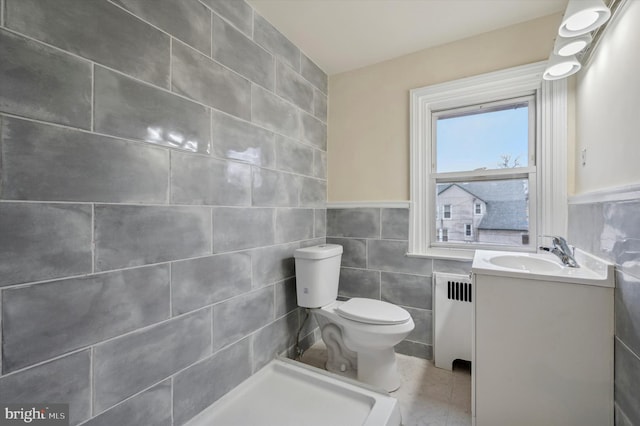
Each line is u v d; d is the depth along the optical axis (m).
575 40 1.17
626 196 0.99
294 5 1.62
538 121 1.77
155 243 1.11
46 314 0.82
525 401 1.22
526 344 1.22
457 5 1.63
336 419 1.24
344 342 1.76
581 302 1.14
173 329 1.17
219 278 1.39
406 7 1.65
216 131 1.38
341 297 2.32
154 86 1.10
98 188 0.94
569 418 1.16
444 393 1.64
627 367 0.99
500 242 1.93
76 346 0.88
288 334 1.90
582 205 1.43
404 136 2.15
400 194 2.16
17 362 0.77
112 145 0.97
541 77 1.74
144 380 1.07
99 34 0.94
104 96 0.95
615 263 1.08
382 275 2.18
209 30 1.34
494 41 1.86
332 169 2.38
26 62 0.79
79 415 0.89
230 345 1.45
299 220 2.04
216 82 1.38
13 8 0.76
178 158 1.20
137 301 1.05
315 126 2.23
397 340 1.56
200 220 1.29
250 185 1.59
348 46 2.03
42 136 0.81
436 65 2.03
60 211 0.85
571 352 1.15
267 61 1.73
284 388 1.49
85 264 0.91
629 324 0.98
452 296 1.89
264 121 1.70
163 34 1.14
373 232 2.21
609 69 1.18
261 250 1.67
